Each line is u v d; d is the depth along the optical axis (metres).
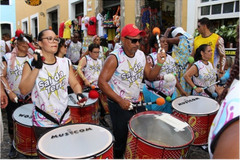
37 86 1.87
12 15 16.22
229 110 0.62
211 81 3.16
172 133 1.95
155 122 2.10
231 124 0.59
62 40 3.57
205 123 2.42
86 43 7.43
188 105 2.71
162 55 2.40
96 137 1.68
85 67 3.89
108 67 2.12
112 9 7.70
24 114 2.49
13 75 2.82
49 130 1.78
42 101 1.91
